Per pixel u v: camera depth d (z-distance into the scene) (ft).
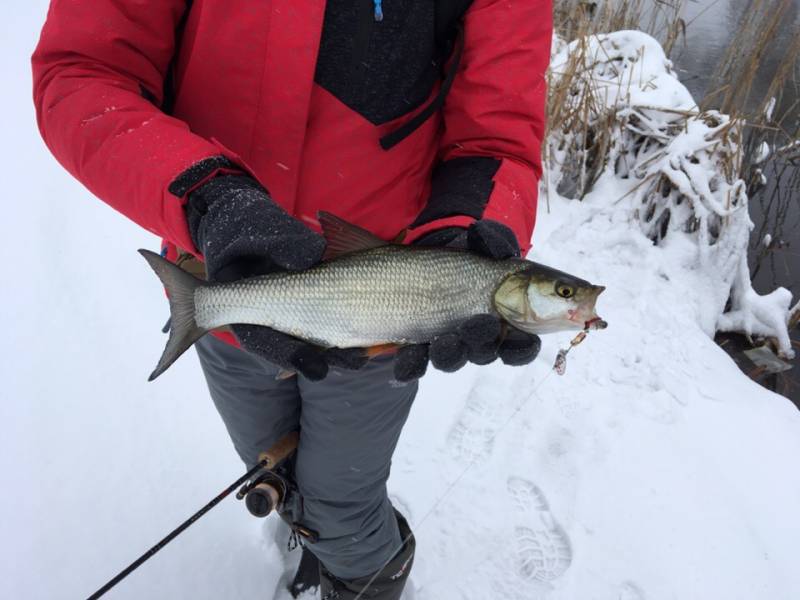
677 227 7.46
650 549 4.45
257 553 4.21
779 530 4.66
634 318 6.55
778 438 5.41
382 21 2.42
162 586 3.90
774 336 7.22
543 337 6.10
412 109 2.68
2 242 6.17
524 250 2.91
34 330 5.29
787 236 9.38
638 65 8.69
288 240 2.18
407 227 2.91
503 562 4.37
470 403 5.37
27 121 8.38
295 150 2.58
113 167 2.28
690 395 5.72
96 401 4.85
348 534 3.53
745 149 9.87
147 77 2.50
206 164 2.28
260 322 2.47
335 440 3.20
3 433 4.49
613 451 5.08
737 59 10.24
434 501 4.65
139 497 4.32
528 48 2.71
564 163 8.23
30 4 11.72
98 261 6.17
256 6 2.33
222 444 4.75
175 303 2.49
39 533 4.00
